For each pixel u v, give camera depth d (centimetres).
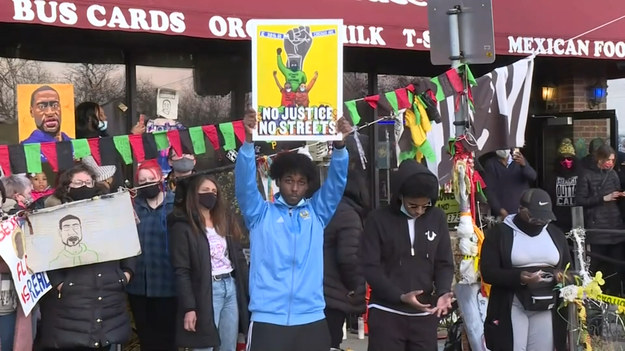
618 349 555
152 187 587
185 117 773
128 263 525
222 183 759
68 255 496
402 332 479
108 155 518
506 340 509
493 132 655
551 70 962
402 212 486
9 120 696
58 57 715
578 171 896
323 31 438
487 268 510
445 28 544
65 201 516
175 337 565
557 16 822
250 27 439
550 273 498
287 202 438
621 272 877
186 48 770
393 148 852
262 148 734
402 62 890
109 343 504
